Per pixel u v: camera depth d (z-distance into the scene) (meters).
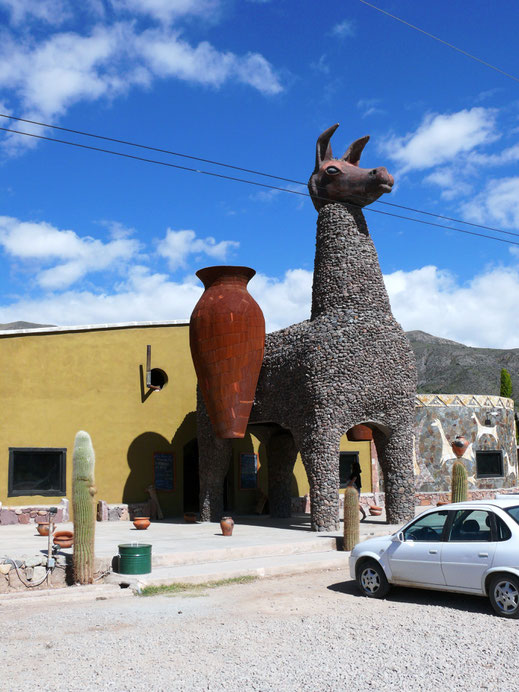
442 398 27.83
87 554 11.78
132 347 23.86
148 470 23.52
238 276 20.03
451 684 6.50
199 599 10.78
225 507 25.44
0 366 21.39
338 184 19.17
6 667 7.23
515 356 105.50
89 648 7.91
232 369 19.22
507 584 9.09
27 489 21.36
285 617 9.38
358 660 7.28
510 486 29.33
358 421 18.09
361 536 16.28
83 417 22.56
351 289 18.50
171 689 6.43
